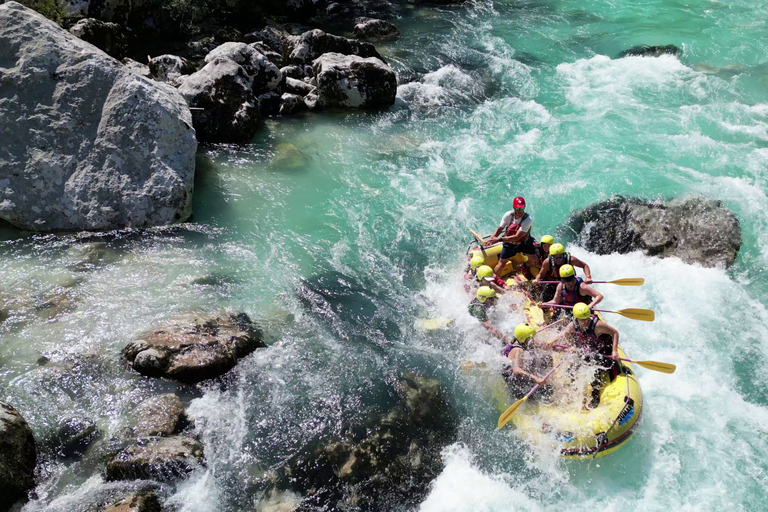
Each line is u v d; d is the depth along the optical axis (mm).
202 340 7602
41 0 12844
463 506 6258
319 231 10086
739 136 12242
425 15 19172
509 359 7359
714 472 6527
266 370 7562
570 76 14945
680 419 7066
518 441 6828
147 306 8258
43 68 9641
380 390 7410
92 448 6508
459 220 10461
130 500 5961
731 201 10406
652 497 6320
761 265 9352
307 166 11609
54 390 7047
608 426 6562
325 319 8406
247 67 12977
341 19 18656
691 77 14500
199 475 6363
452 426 7047
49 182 9383
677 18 18031
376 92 13500
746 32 16766
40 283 8461
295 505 6172
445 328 8336
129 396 7039
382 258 9625
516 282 8688
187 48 15391
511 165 11734
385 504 6262
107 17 14555
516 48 16656
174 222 9828
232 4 17062
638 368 7688
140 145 9688
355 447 6754
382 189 11141
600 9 19219
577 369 7219
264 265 9273
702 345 8047
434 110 13680
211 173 11125
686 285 9039
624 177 11078
